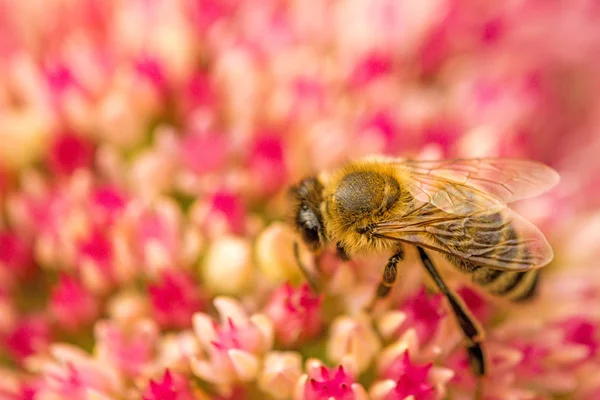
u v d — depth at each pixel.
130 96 0.11
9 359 0.10
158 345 0.10
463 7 0.11
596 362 0.10
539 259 0.10
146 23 0.11
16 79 0.11
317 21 0.11
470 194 0.10
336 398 0.10
